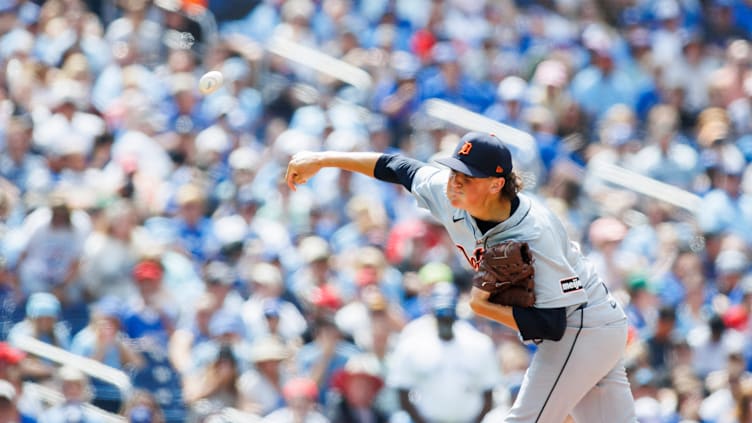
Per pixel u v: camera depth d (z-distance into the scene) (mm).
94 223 35656
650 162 45719
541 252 17578
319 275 34938
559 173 43344
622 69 52406
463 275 37219
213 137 42688
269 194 40469
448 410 30625
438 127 43969
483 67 51781
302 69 46531
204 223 38281
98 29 47281
